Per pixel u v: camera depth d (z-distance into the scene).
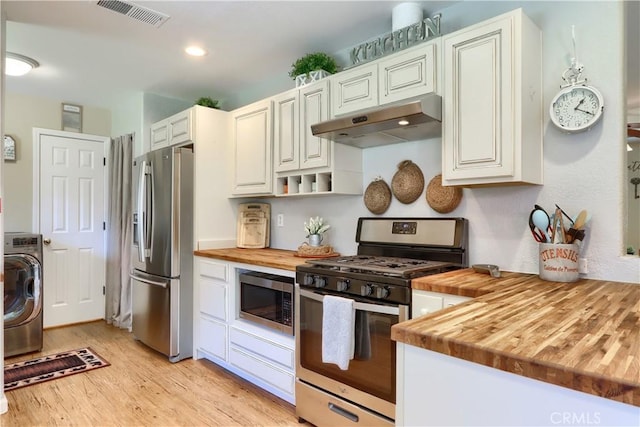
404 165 2.44
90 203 4.28
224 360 2.81
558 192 1.85
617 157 1.70
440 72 1.96
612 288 1.53
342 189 2.54
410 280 1.72
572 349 0.82
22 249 3.22
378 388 1.80
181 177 3.08
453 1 2.20
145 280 3.26
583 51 1.79
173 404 2.36
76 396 2.46
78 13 2.34
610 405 0.70
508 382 0.82
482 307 1.21
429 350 0.94
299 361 2.20
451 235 2.15
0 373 2.23
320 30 2.57
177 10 2.31
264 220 3.35
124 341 3.56
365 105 2.25
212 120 3.23
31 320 3.24
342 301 1.87
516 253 1.98
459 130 1.86
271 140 2.92
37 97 3.96
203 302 3.03
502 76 1.73
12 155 3.81
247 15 2.37
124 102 4.14
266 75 3.39
